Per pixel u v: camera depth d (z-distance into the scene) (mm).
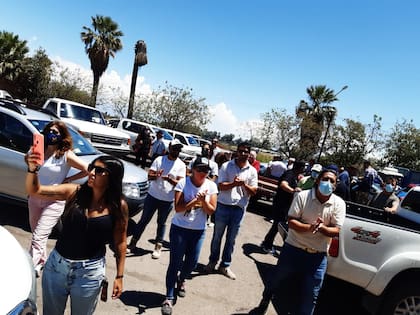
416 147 30016
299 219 3346
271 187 9984
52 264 2277
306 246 3295
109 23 28641
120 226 2361
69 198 2350
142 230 4996
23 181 5078
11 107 5887
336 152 28172
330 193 3133
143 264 4699
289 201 5938
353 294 5035
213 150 8086
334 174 3176
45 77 28094
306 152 26375
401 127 30984
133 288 3986
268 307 4172
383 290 3646
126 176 5496
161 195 4828
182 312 3682
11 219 5363
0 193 5238
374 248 3705
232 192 4645
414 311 3514
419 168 29906
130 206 5387
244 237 7156
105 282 2408
